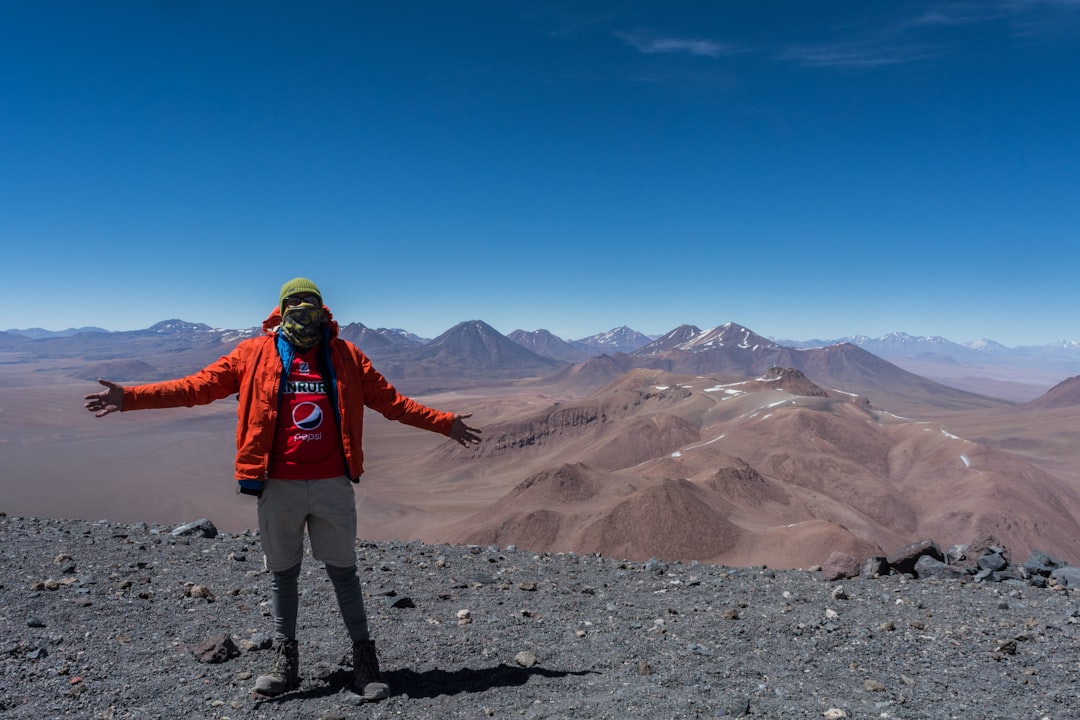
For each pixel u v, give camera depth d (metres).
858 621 7.86
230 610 7.71
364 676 5.37
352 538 5.47
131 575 9.25
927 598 9.09
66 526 13.18
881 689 5.59
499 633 7.09
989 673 6.09
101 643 6.35
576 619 7.83
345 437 5.32
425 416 5.62
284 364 5.23
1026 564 10.85
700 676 5.78
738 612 8.23
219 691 5.31
